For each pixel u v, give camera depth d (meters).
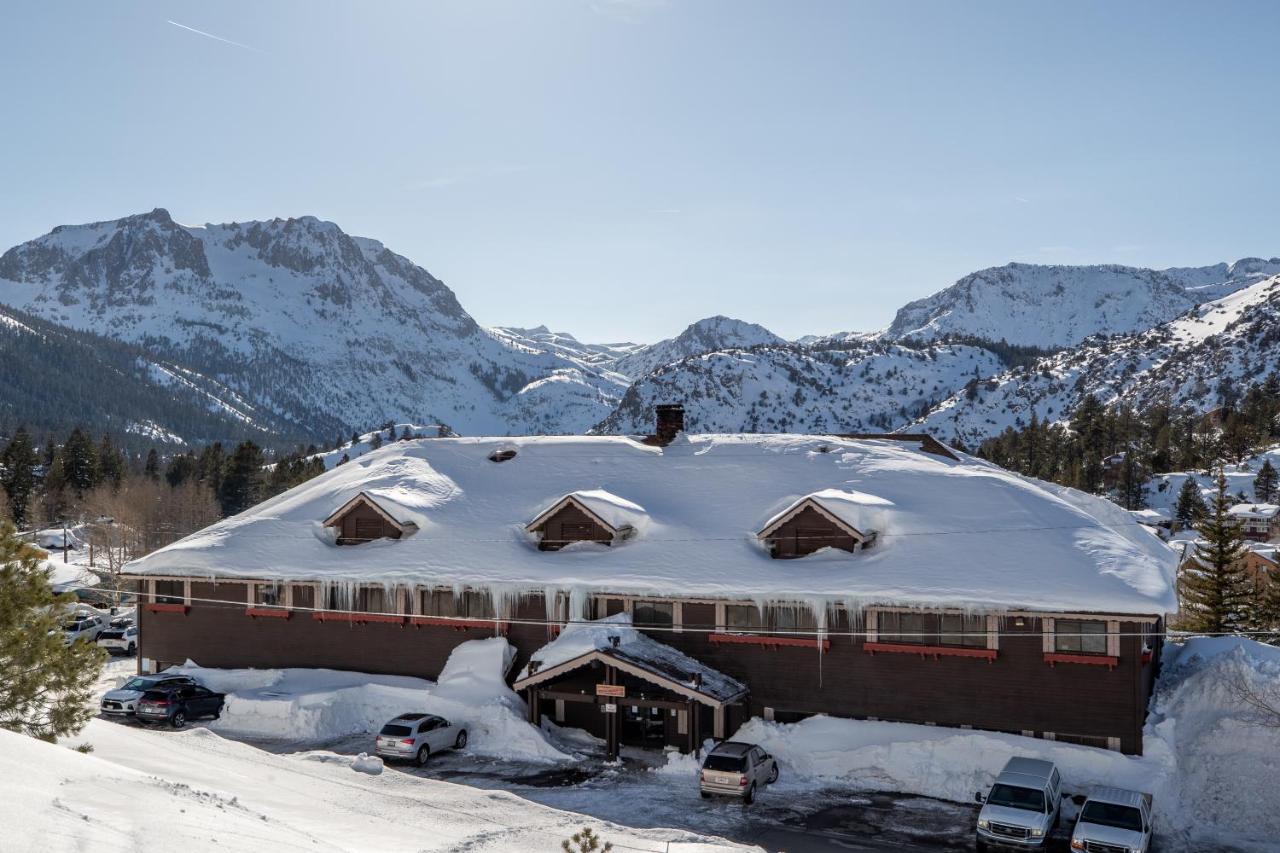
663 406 49.22
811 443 44.59
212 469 162.75
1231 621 57.59
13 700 22.69
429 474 46.25
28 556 24.89
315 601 41.66
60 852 13.23
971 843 26.84
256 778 26.91
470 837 23.30
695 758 33.19
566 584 37.66
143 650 44.62
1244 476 159.88
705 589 35.97
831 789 31.52
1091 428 199.12
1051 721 31.70
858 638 34.31
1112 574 32.16
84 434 150.38
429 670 39.81
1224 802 29.05
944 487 38.78
